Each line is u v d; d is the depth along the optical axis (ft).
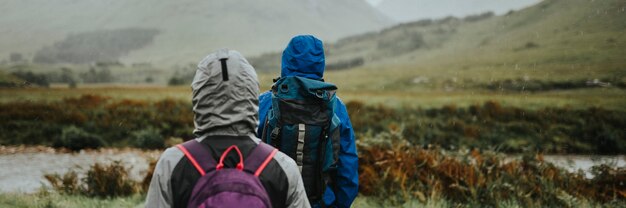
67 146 65.41
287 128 8.19
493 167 24.39
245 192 4.70
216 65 5.39
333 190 8.83
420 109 100.99
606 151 73.46
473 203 20.99
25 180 41.93
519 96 156.66
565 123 89.97
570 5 418.51
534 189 22.82
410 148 26.63
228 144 5.38
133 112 88.38
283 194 5.40
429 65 352.49
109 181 27.81
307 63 8.85
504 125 85.20
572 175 26.63
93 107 96.02
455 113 95.35
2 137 70.44
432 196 20.88
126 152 63.87
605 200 24.52
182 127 78.95
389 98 143.54
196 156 5.26
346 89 252.21
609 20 341.00
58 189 27.58
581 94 173.17
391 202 21.56
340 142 8.77
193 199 4.80
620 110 105.40
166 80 460.14
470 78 255.29
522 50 330.75
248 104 5.45
